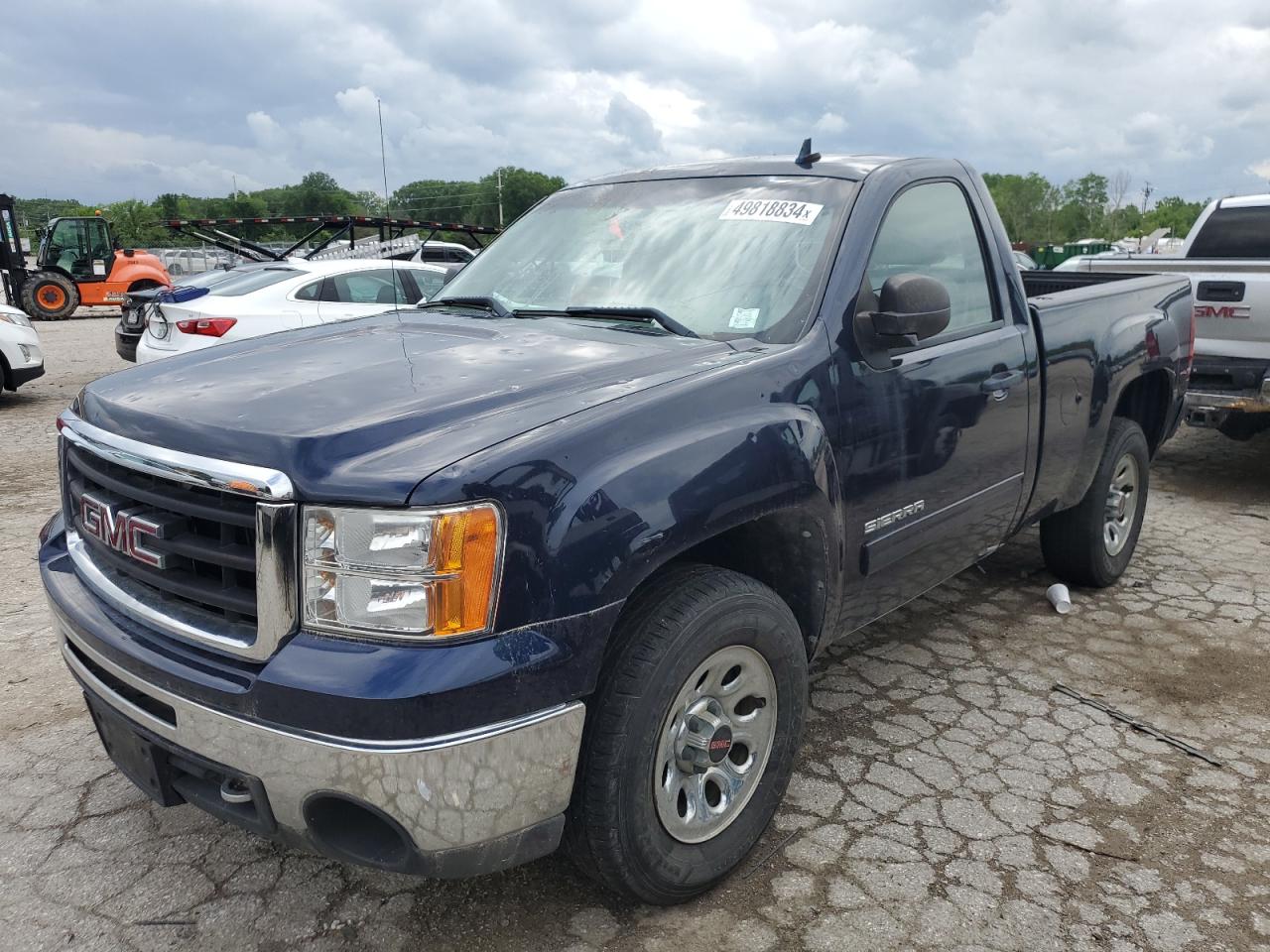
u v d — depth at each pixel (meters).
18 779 3.14
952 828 2.91
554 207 3.87
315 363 2.68
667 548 2.26
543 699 2.07
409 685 1.93
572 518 2.11
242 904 2.56
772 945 2.41
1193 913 2.54
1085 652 4.18
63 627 2.51
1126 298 4.52
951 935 2.45
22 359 10.63
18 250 22.66
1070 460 4.10
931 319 2.91
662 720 2.31
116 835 2.86
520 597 2.04
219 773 2.12
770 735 2.68
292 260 9.75
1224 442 8.48
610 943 2.42
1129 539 4.91
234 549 2.11
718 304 3.03
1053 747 3.39
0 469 7.52
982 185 3.79
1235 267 6.30
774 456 2.52
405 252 15.88
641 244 3.38
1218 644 4.27
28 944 2.42
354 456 2.06
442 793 1.98
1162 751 3.37
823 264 2.99
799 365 2.73
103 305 24.38
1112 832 2.89
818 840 2.84
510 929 2.47
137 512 2.28
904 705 3.69
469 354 2.72
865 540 2.99
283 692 1.97
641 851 2.33
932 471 3.21
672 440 2.34
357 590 1.98
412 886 2.64
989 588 4.91
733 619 2.43
